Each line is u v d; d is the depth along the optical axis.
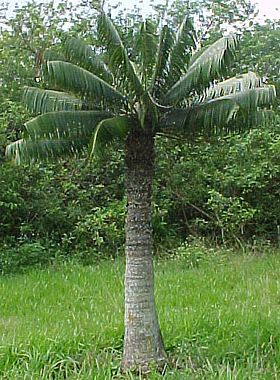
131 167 6.25
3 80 14.94
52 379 6.07
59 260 13.61
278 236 14.95
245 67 16.03
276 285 10.15
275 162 14.43
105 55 5.78
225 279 10.96
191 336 7.09
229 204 14.38
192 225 15.42
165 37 5.93
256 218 15.20
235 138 14.45
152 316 6.27
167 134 6.34
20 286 11.06
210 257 12.92
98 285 10.98
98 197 15.20
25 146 6.02
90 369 6.17
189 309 8.34
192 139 6.52
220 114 5.68
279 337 6.91
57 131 5.78
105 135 5.71
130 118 6.05
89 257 13.94
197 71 5.70
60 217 14.69
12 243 14.36
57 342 6.84
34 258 13.41
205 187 15.35
